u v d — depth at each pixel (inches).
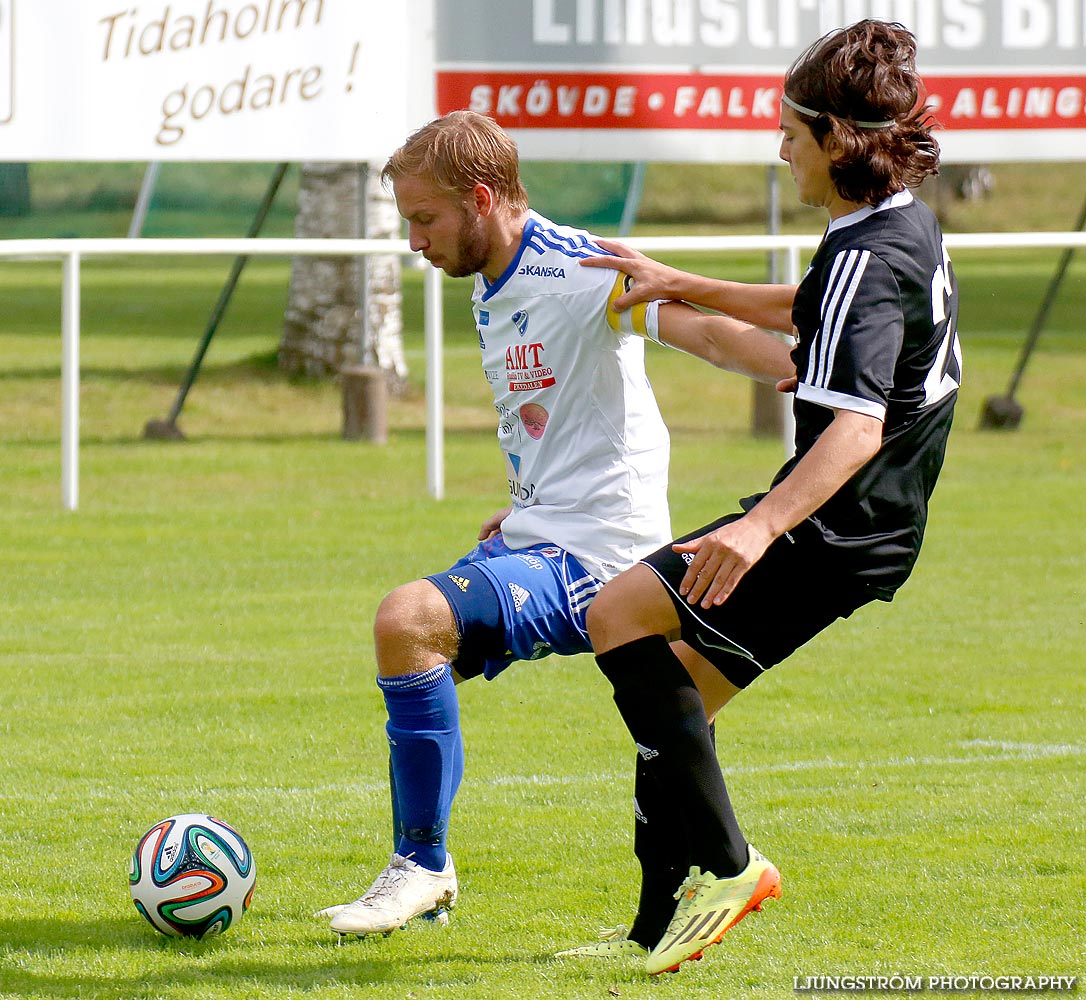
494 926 584.1
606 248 563.8
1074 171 6555.1
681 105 1740.9
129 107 1520.7
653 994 512.4
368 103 1582.2
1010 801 748.6
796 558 489.7
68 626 1117.1
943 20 1785.2
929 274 481.7
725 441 2020.2
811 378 474.0
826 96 479.8
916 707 931.3
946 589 1251.2
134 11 1510.8
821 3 1758.1
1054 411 2256.4
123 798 755.4
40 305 3476.9
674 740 497.7
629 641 502.3
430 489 1633.9
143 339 2908.5
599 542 554.3
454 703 543.2
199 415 2181.3
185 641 1079.0
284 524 1488.7
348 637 1093.8
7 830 705.0
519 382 563.5
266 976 531.2
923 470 494.6
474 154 546.3
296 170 5521.7
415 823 553.3
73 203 5137.8
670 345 541.6
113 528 1462.8
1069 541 1429.6
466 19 1662.2
